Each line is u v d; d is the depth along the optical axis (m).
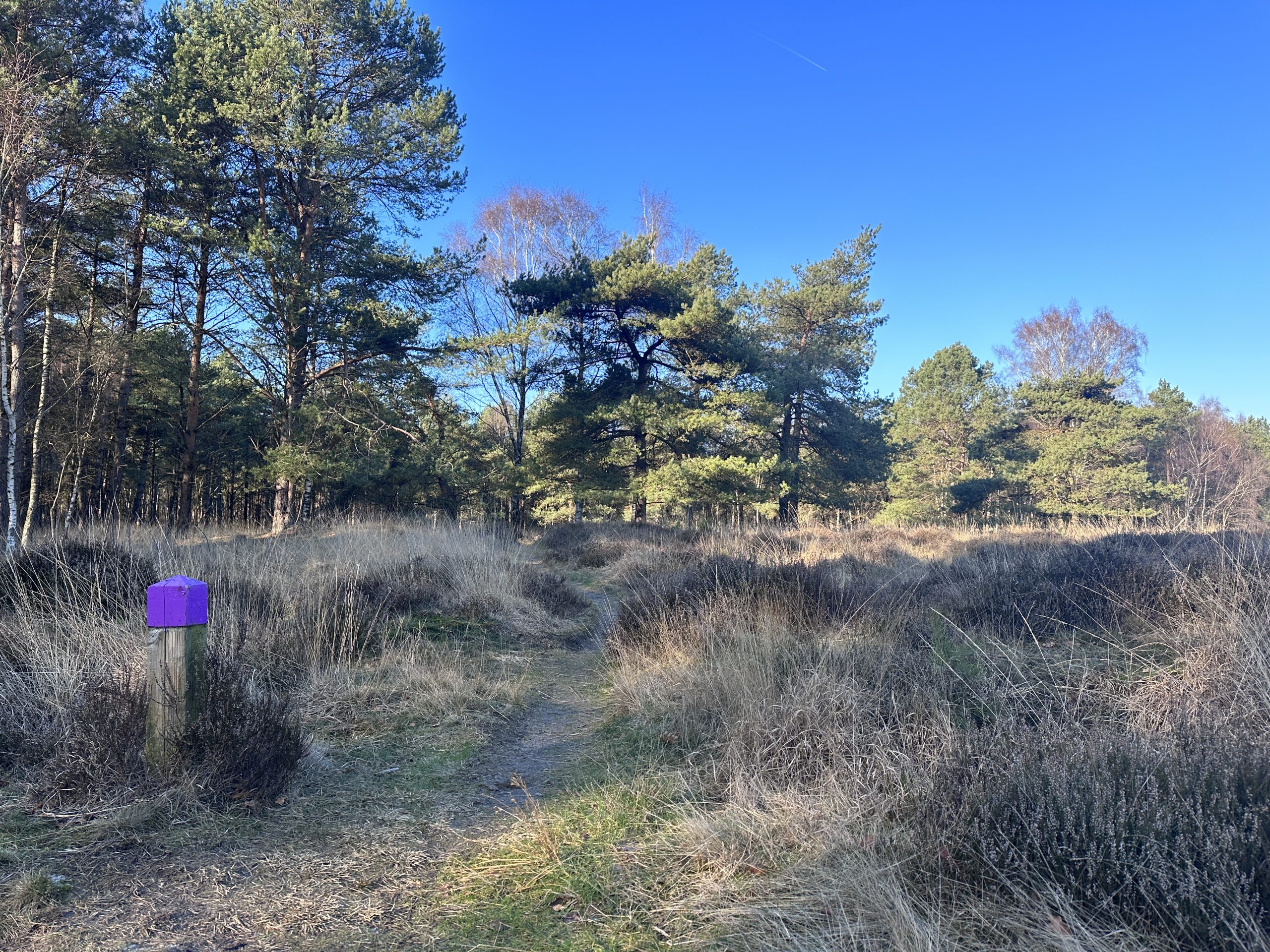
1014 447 40.38
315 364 20.92
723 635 5.45
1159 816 2.30
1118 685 3.89
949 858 2.52
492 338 22.52
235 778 3.39
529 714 5.20
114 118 15.37
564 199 29.67
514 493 25.98
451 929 2.48
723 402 22.88
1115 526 14.25
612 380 26.05
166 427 26.91
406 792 3.69
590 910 2.59
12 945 2.29
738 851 2.92
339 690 5.00
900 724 3.52
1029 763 2.78
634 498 24.80
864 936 2.27
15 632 4.53
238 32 17.67
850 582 7.47
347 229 19.39
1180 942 2.05
